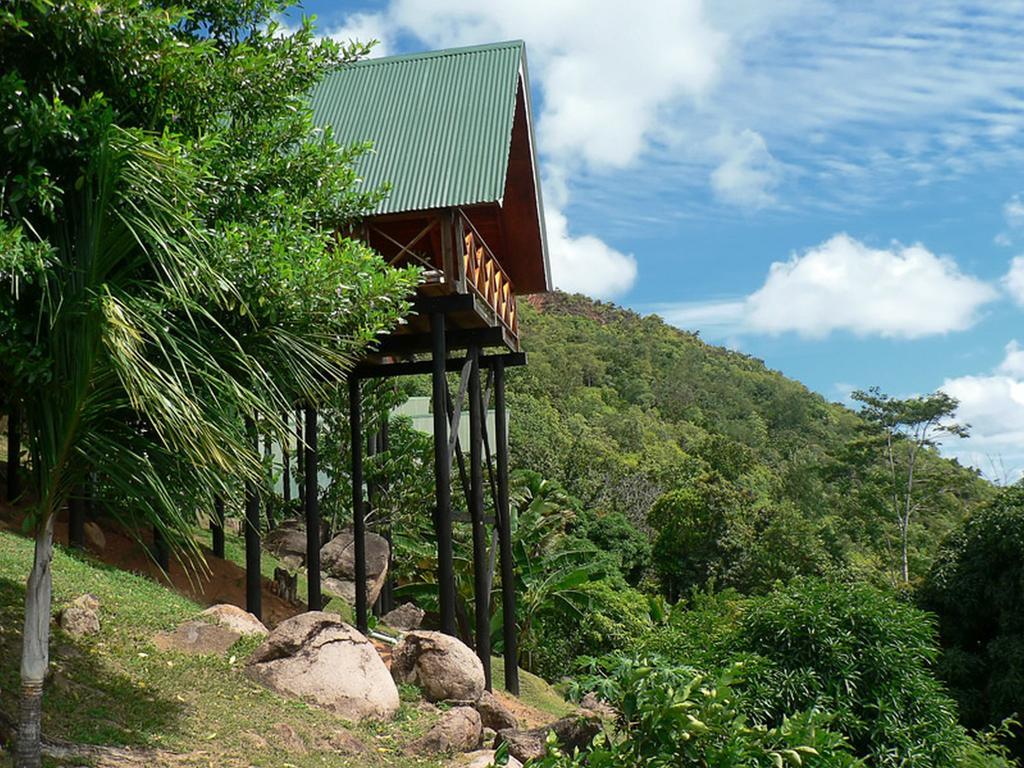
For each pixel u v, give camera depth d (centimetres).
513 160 1745
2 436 1702
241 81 840
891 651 1095
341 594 2078
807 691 1067
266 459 826
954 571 2755
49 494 689
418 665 1211
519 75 1662
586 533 4534
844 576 4434
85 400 677
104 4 693
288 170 928
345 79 1684
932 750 1088
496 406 1811
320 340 854
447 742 1026
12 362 665
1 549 1199
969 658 2595
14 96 664
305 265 827
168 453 707
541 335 12031
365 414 2272
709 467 6097
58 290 680
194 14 877
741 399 12138
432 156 1504
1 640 901
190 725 888
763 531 4719
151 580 1462
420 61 1695
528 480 3075
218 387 712
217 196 831
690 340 15250
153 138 683
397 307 1041
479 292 1546
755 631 1127
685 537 4616
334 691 1070
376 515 2288
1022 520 2573
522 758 1022
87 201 686
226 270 762
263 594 1778
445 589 1450
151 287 707
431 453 2291
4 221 668
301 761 882
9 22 657
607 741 697
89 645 998
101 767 736
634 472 6072
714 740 651
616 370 11425
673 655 1159
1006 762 1248
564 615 2944
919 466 5628
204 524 2080
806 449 10781
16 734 728
